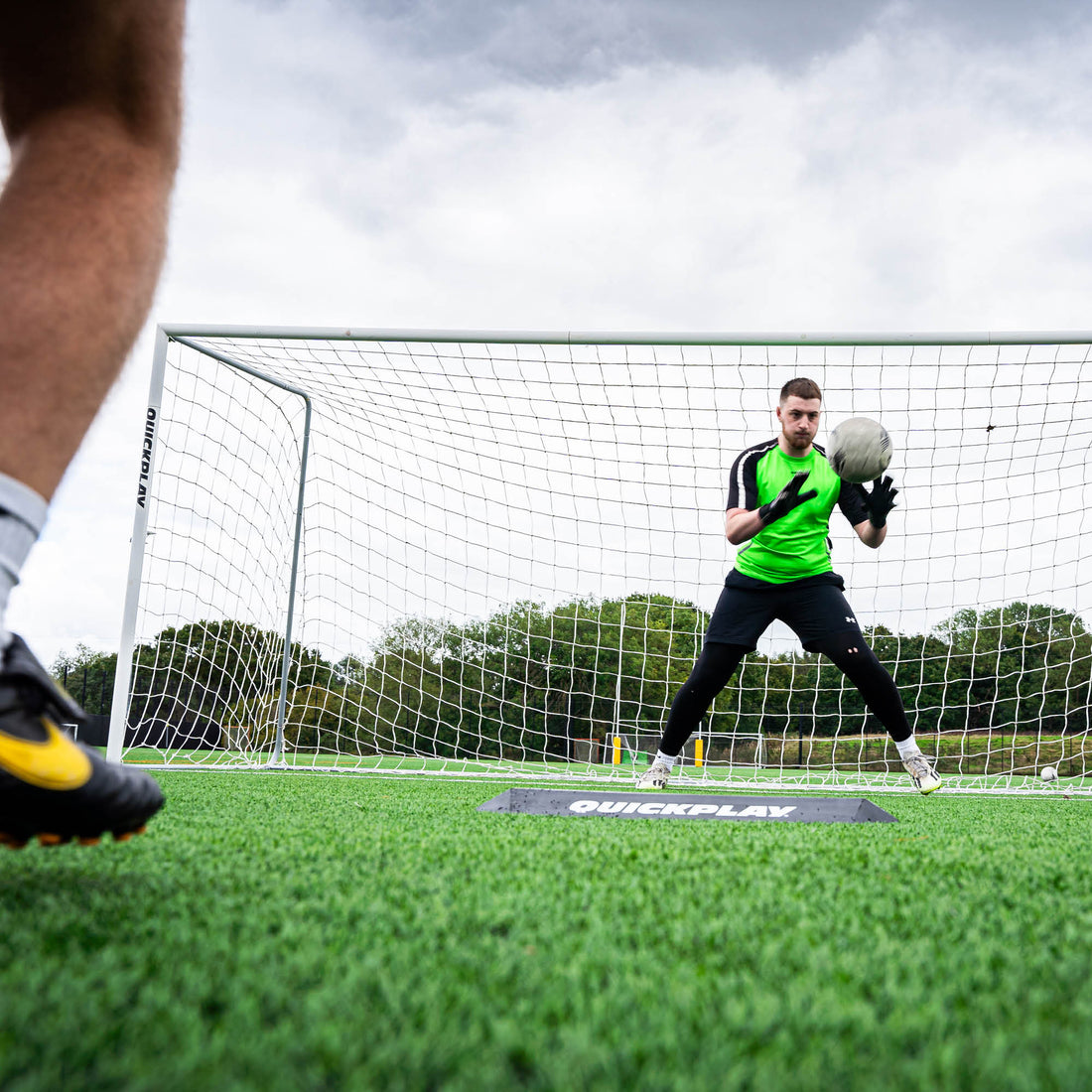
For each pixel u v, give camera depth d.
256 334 6.34
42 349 0.75
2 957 0.79
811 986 0.78
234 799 3.30
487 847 1.84
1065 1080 0.56
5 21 0.80
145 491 5.92
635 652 7.62
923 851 1.94
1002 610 7.74
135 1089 0.51
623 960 0.88
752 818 2.80
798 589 4.49
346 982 0.75
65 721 1.00
